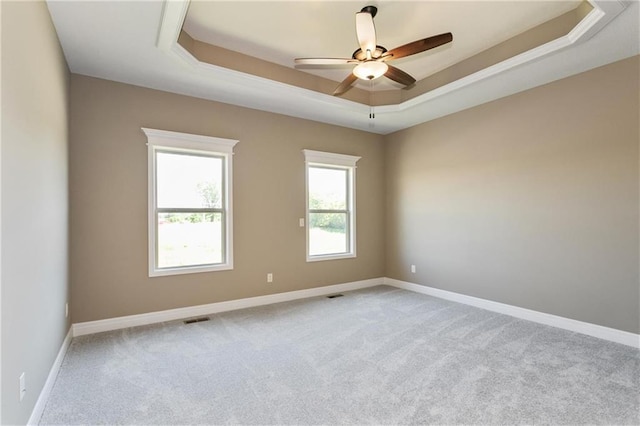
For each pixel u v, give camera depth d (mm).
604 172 3201
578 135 3377
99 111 3459
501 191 4062
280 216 4641
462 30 3150
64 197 2918
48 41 2318
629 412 2029
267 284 4520
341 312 4078
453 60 3777
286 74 3943
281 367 2631
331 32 3191
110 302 3488
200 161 4109
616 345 3039
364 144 5527
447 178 4723
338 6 2787
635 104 3008
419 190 5152
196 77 3459
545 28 3027
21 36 1719
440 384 2367
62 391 2273
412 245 5262
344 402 2150
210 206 4164
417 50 2650
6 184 1495
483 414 2020
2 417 1424
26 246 1778
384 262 5766
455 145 4609
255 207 4434
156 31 2645
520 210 3873
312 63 2857
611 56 3029
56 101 2576
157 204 3822
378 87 4547
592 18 2490
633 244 3029
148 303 3691
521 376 2471
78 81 3359
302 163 4852
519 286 3883
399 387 2330
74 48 2873
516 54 3250
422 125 5094
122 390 2291
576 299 3396
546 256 3637
